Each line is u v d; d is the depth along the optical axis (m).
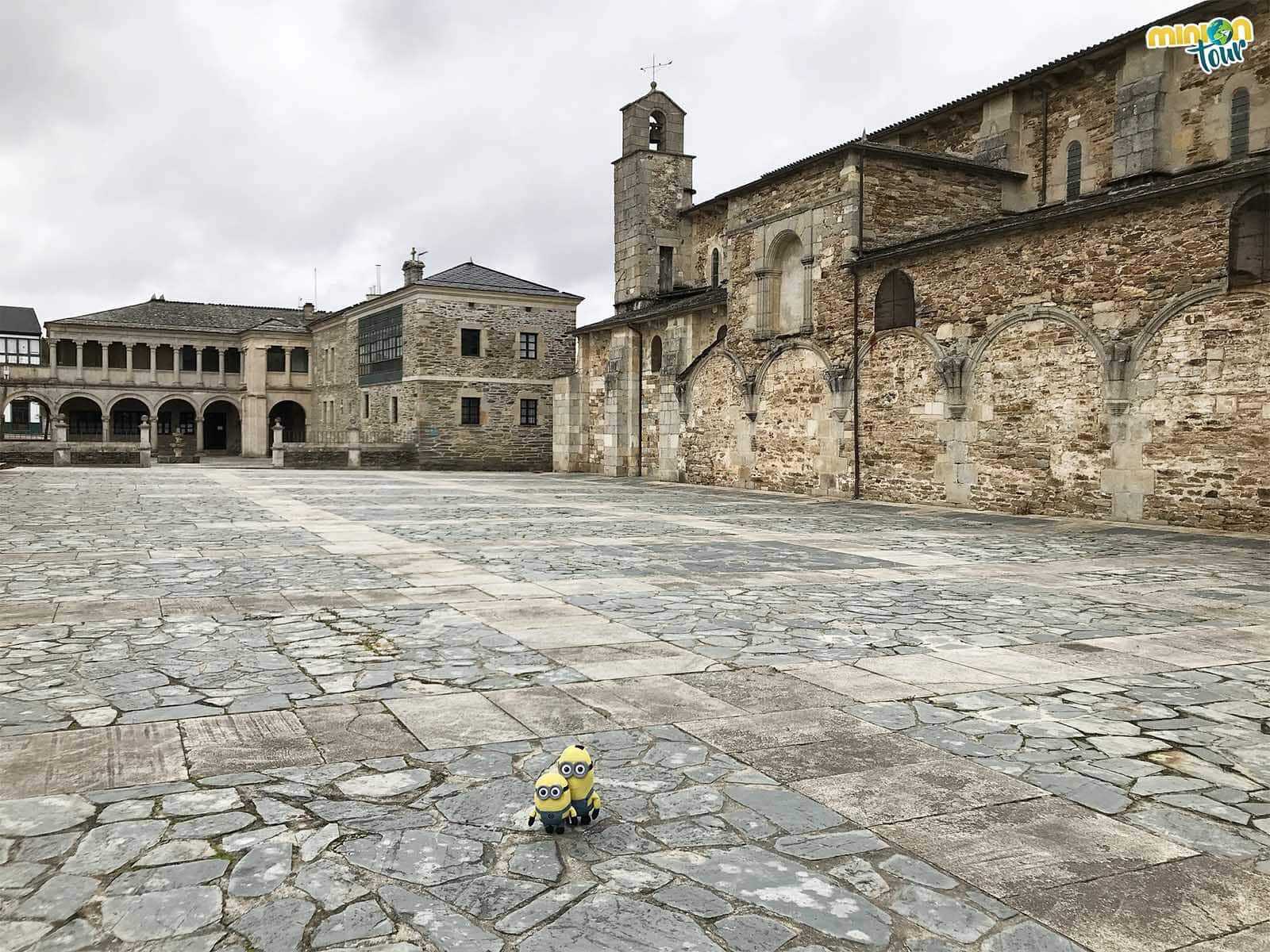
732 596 8.93
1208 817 3.77
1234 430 15.92
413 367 49.19
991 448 20.52
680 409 32.47
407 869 3.23
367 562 10.93
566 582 9.57
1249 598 9.16
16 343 64.62
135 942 2.76
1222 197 15.99
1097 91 23.75
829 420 25.30
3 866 3.21
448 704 5.16
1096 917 2.99
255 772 4.11
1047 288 19.16
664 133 39.75
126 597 8.33
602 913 2.96
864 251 24.19
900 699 5.43
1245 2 20.02
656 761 4.34
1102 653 6.68
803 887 3.15
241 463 52.94
